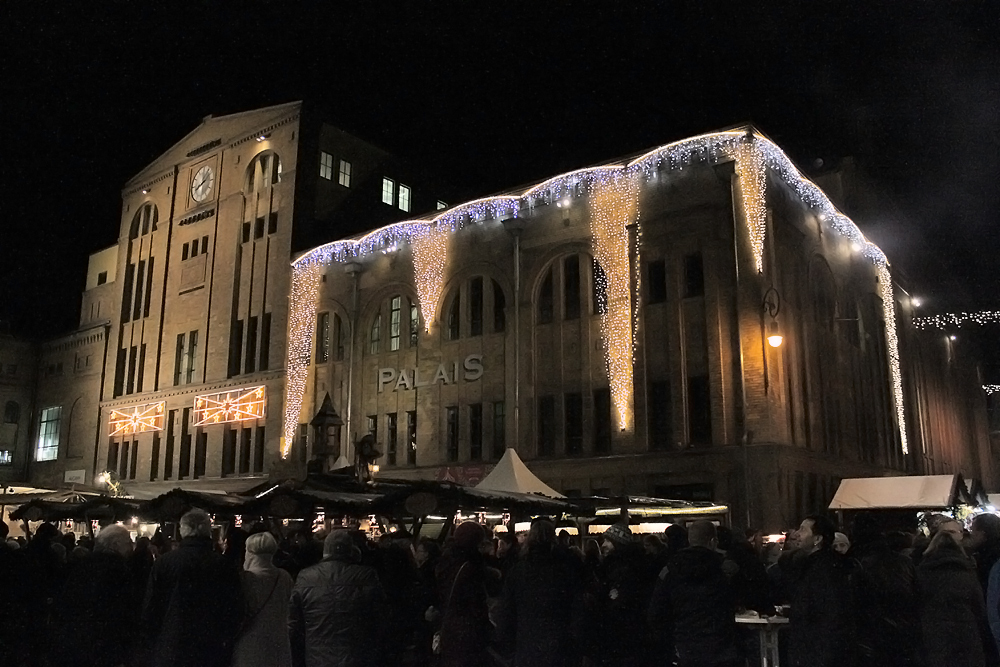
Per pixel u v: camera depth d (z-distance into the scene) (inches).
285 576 282.7
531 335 1344.7
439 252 1501.0
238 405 1734.7
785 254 1207.6
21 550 361.4
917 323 1905.8
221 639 251.3
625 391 1218.6
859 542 295.7
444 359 1454.2
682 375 1175.6
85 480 2017.7
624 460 1194.6
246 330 1769.2
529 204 1395.2
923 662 281.4
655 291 1235.9
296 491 554.9
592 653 338.0
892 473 1507.1
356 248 1630.2
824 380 1296.8
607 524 896.9
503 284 1397.6
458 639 285.3
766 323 1112.8
